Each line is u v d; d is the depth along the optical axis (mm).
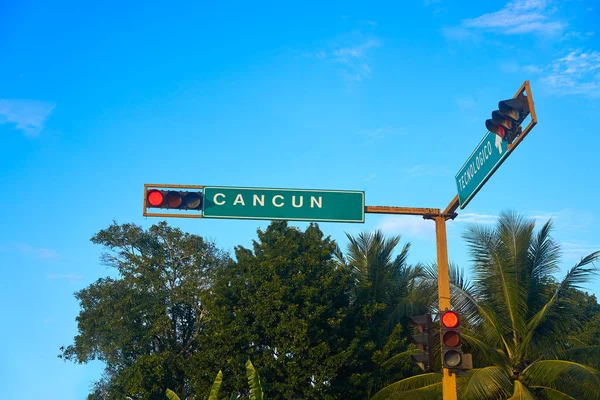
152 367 26812
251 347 23484
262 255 25391
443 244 12102
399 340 22891
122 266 31188
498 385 17656
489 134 10094
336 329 23469
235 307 23984
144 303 29312
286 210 11438
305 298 23219
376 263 25719
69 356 30094
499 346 19719
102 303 29766
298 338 22031
